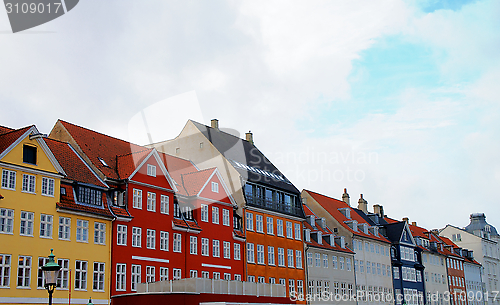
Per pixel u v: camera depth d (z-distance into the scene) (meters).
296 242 53.31
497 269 107.19
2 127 34.59
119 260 34.72
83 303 31.91
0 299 27.86
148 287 29.67
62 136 38.59
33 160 31.19
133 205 36.44
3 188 29.27
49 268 18.52
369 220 75.12
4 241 28.69
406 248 74.31
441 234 105.69
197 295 27.97
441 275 83.00
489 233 108.94
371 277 64.88
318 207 65.38
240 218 46.88
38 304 29.67
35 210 30.59
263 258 48.44
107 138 41.56
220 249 43.62
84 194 33.78
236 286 31.55
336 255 59.09
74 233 32.41
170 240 38.91
